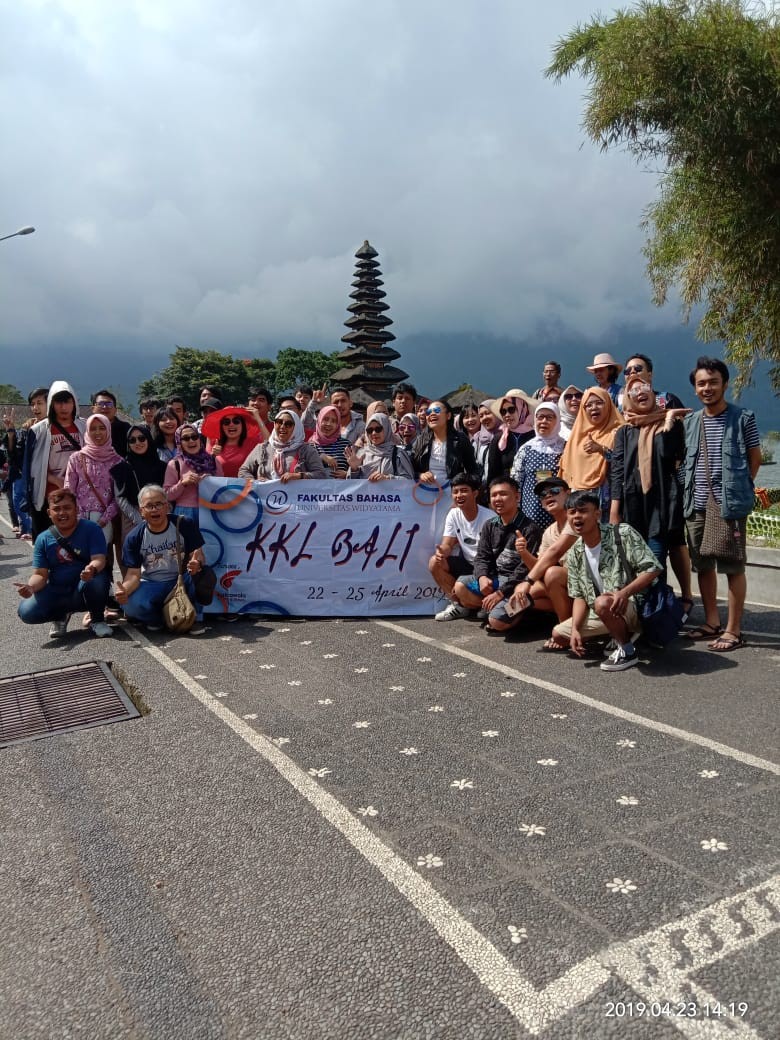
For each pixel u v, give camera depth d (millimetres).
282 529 6449
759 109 7594
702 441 5191
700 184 8602
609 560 4832
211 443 7719
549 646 5297
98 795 3316
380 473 6516
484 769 3439
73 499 5715
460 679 4719
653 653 5145
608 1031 1931
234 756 3656
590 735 3785
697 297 9523
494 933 2314
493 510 6082
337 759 3594
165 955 2289
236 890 2596
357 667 5004
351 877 2641
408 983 2125
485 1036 1934
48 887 2664
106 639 5742
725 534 5098
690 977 2104
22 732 4047
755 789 3172
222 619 6387
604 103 8359
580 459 6012
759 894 2461
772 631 5688
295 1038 1953
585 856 2717
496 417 7262
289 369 78812
